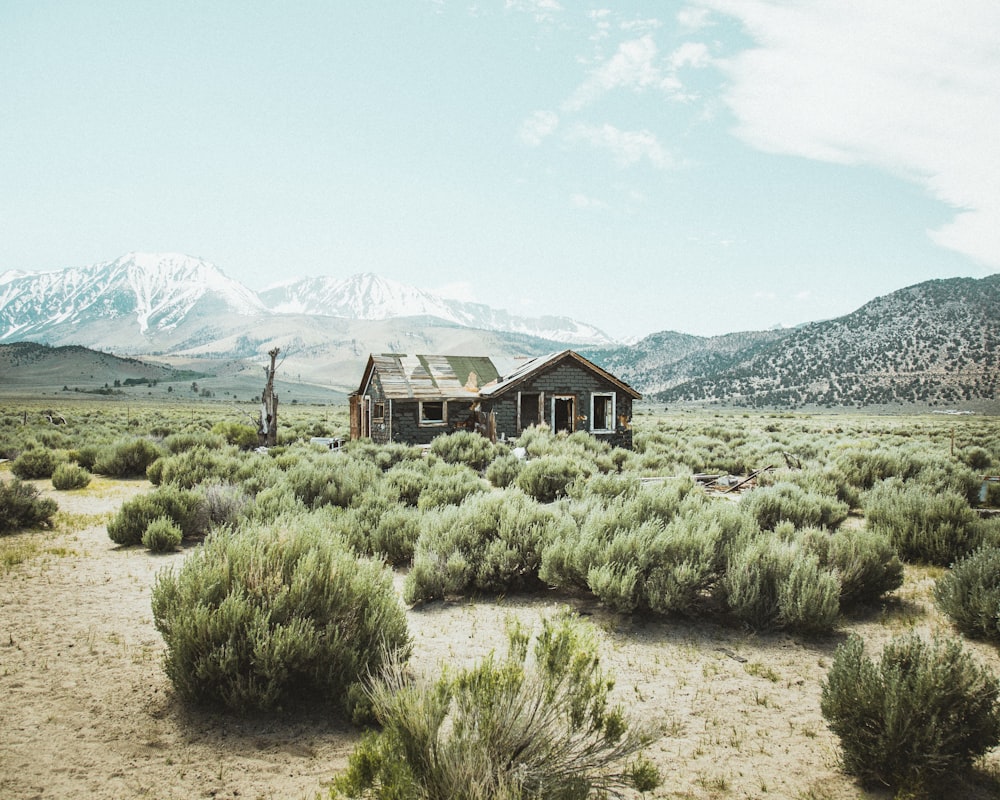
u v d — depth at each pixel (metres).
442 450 24.25
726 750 4.60
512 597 8.47
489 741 3.34
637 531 8.30
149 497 11.45
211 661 4.98
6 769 4.02
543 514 9.67
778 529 9.39
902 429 55.31
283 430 36.88
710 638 6.94
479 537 9.12
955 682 4.34
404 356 35.06
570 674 3.69
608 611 7.76
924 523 10.32
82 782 3.93
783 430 55.28
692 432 46.34
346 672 5.16
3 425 41.97
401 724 3.42
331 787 3.63
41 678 5.47
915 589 8.74
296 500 12.59
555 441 26.00
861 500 15.17
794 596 7.17
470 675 3.60
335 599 5.66
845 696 4.49
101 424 49.72
